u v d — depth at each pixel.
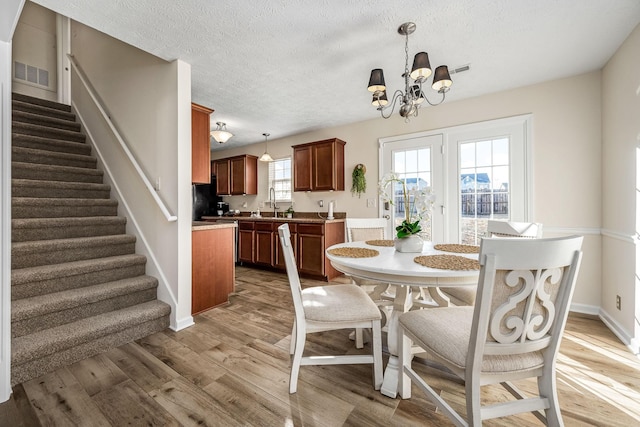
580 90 2.72
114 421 1.36
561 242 0.99
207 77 2.80
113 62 3.17
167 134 2.51
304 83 2.94
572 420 1.36
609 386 1.61
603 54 2.38
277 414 1.41
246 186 5.48
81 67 3.79
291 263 1.55
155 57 2.63
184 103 2.47
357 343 2.06
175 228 2.43
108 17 1.88
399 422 1.36
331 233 4.11
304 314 1.58
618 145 2.29
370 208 4.14
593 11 1.85
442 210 3.49
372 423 1.35
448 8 1.81
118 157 3.10
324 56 2.40
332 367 1.84
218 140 3.99
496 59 2.45
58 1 1.72
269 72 2.70
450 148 3.45
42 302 1.92
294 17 1.90
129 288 2.35
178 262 2.40
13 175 2.70
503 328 1.04
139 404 1.47
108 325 2.01
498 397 1.54
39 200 2.54
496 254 0.96
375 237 2.88
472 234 3.31
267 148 5.49
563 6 1.80
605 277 2.53
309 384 1.65
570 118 2.77
